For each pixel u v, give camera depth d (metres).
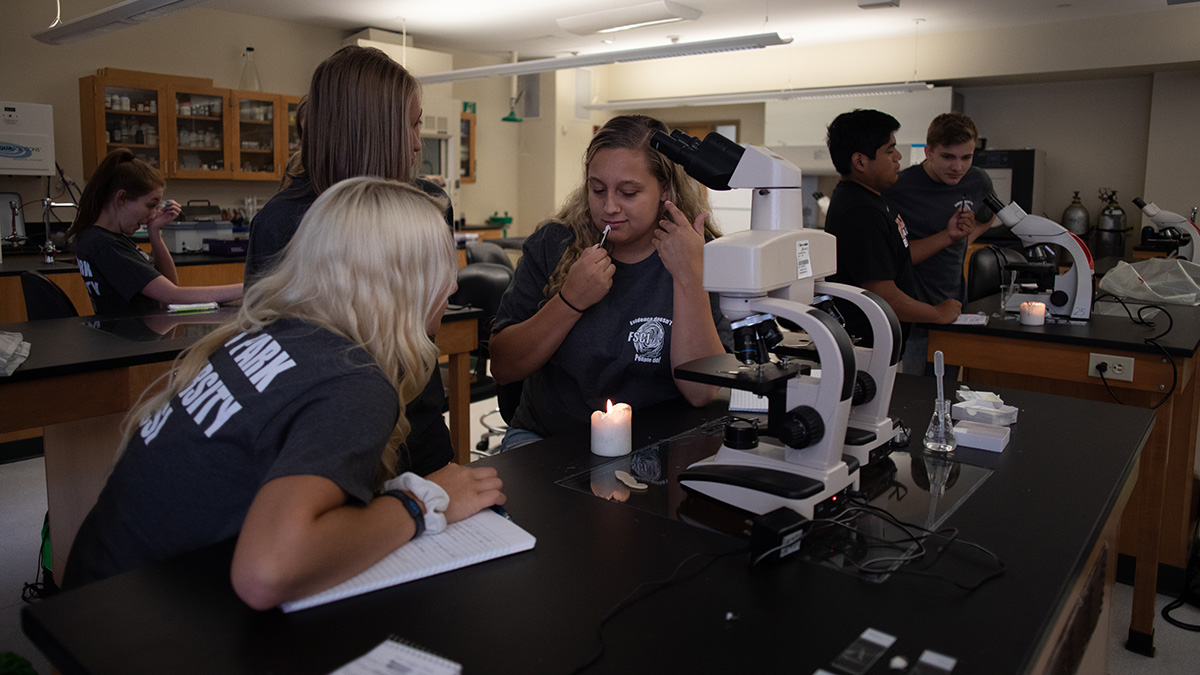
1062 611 0.95
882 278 2.71
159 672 0.72
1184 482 2.51
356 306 0.98
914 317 2.72
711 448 1.39
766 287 1.07
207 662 0.74
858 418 1.31
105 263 3.04
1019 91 7.03
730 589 0.90
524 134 8.65
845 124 2.73
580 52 8.03
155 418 0.99
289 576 0.76
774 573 0.94
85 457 2.29
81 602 0.83
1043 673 0.92
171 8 3.71
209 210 6.11
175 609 0.83
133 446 0.99
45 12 5.52
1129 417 1.59
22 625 0.81
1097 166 6.77
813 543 1.02
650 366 1.67
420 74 6.74
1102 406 1.68
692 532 1.05
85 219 3.13
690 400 1.63
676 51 5.06
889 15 6.11
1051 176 6.98
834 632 0.81
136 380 2.16
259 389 0.90
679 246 1.53
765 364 1.17
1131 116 6.59
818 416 1.09
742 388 1.07
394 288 0.99
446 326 2.87
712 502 1.15
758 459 1.16
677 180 1.65
